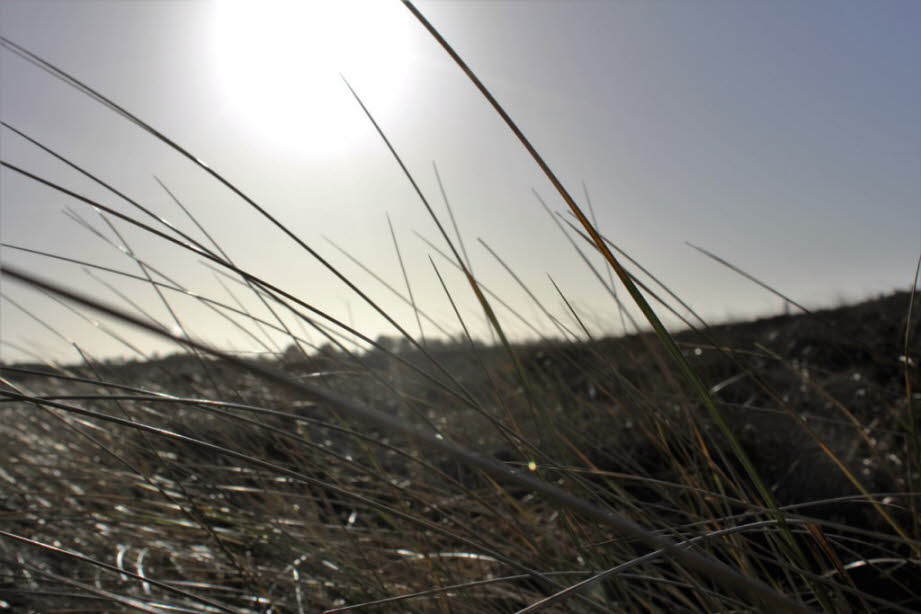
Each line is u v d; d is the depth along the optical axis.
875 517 1.81
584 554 1.16
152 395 0.80
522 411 2.01
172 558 1.59
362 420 0.48
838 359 3.18
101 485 1.88
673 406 1.97
